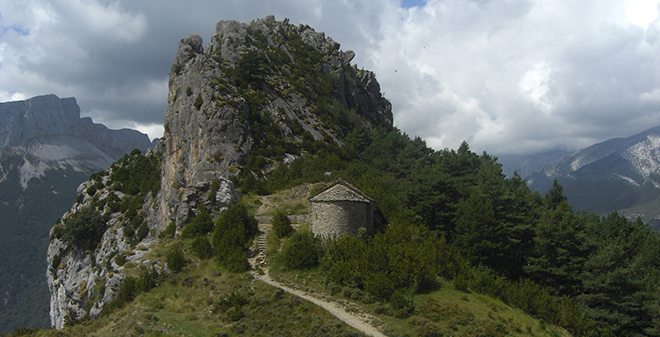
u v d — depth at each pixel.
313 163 74.50
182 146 87.50
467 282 36.91
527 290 36.56
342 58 150.88
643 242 59.47
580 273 46.78
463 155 78.06
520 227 50.94
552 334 32.16
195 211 53.91
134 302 36.28
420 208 53.12
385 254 35.34
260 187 65.94
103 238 101.75
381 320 29.98
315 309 31.33
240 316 31.27
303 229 45.84
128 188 117.81
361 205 42.06
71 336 32.56
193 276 38.75
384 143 94.25
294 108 105.81
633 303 42.47
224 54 115.06
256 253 42.06
